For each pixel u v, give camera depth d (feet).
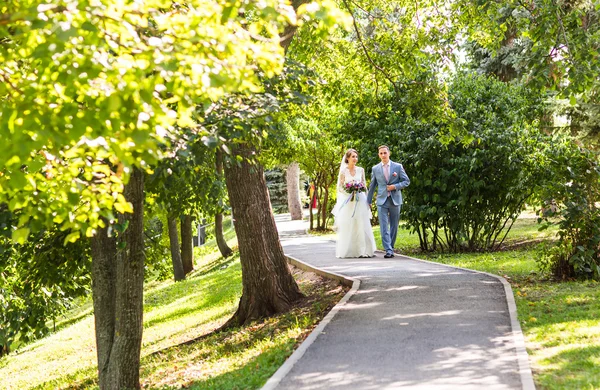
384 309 28.37
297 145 80.23
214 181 30.58
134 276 26.71
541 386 17.39
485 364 19.47
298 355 22.04
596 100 60.49
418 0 46.09
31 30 12.71
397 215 49.34
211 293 58.54
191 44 13.50
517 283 33.47
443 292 31.35
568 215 32.94
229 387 20.94
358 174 50.78
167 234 103.19
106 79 13.34
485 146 49.57
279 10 13.69
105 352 28.99
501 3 36.86
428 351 21.30
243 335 33.19
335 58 45.62
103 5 13.25
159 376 29.25
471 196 50.65
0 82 14.25
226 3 13.48
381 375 19.02
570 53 32.40
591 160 33.83
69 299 63.72
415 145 51.93
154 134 15.08
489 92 52.60
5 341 60.34
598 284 31.50
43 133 12.88
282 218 148.15
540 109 58.03
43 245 38.50
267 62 14.82
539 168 44.70
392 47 42.60
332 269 43.19
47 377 43.75
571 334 22.17
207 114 23.12
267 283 37.42
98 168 17.75
